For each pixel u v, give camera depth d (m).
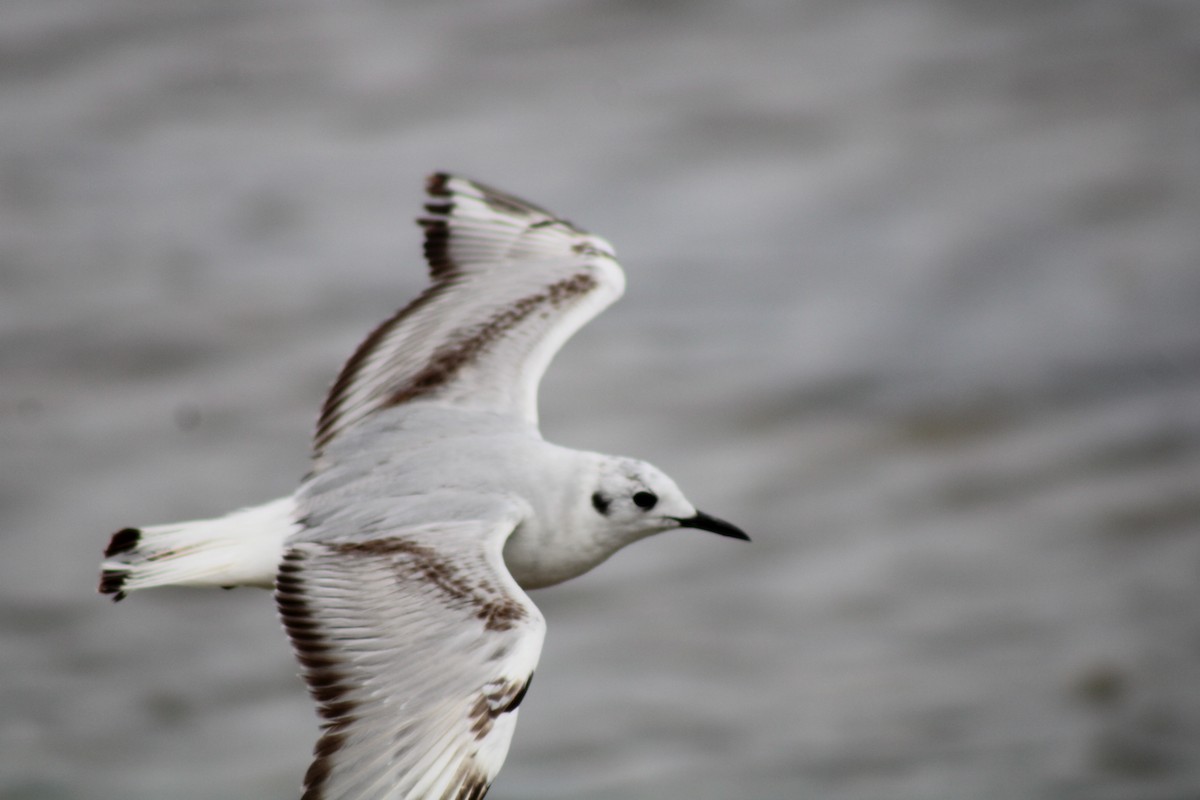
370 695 6.96
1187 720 13.13
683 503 8.47
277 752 12.91
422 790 6.70
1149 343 18.95
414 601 7.18
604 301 9.40
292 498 8.21
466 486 8.01
